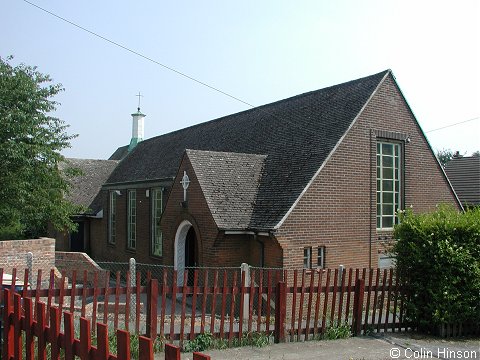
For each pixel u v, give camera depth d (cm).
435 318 1042
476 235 1070
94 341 796
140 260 2275
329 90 1869
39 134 1938
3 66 1941
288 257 1375
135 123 4306
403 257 1110
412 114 1734
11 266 1727
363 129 1581
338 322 1028
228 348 907
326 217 1470
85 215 3055
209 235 1475
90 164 3684
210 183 1555
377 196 1636
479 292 1053
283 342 959
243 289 944
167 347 387
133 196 2464
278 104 2123
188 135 2662
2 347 646
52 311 514
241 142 2056
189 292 929
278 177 1592
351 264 1521
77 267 1995
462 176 2981
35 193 2000
